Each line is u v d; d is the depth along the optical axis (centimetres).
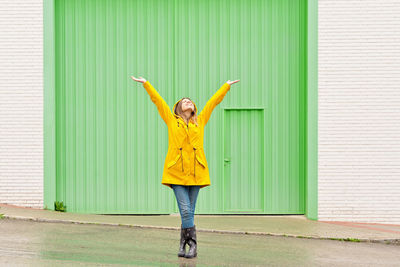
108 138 1015
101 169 1015
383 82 979
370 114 981
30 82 988
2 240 695
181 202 625
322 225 920
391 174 980
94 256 618
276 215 1012
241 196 1015
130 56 1014
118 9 1012
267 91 1011
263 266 601
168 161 623
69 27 1014
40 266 561
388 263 652
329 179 983
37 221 855
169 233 798
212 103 643
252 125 1016
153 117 1014
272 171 1011
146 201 1015
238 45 1012
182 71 1014
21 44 988
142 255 633
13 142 988
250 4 1010
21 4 988
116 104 1014
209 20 1012
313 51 980
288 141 1010
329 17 980
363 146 981
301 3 1007
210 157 1016
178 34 1013
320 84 980
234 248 704
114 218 936
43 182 989
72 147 1013
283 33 1008
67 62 1014
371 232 861
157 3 1011
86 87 1014
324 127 981
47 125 989
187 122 626
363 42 980
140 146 1015
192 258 627
